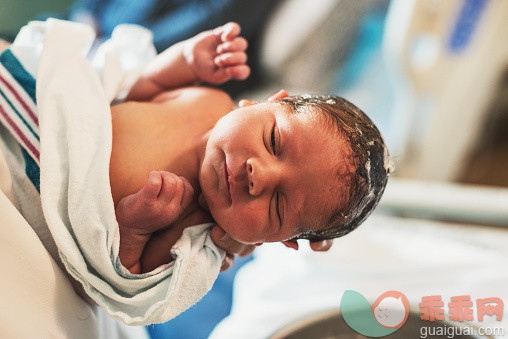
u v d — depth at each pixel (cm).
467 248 136
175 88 101
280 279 125
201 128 88
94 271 73
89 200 70
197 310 127
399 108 199
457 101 192
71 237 70
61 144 75
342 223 84
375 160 83
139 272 79
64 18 186
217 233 80
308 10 209
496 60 186
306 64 221
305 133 79
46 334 68
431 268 126
